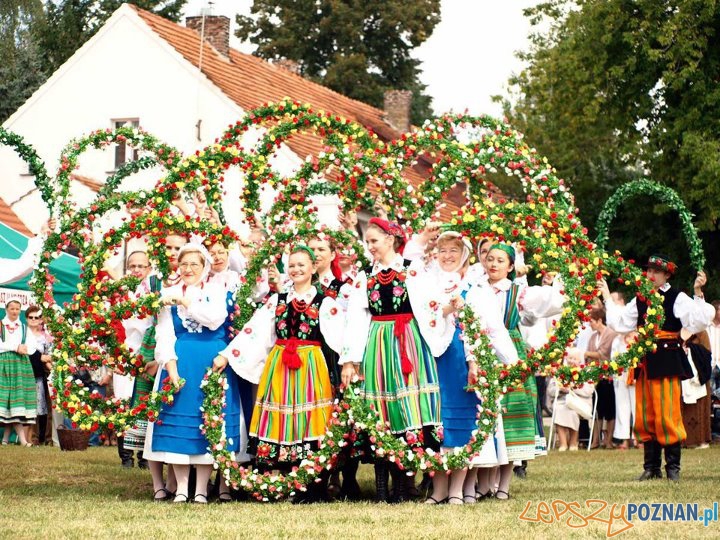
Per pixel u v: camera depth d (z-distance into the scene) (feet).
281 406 24.81
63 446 40.40
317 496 24.90
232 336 25.73
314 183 29.30
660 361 29.71
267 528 20.07
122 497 25.96
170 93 75.41
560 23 89.35
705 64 68.03
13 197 78.07
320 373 24.91
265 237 28.94
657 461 30.32
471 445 23.70
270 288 26.84
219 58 80.43
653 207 76.02
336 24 121.29
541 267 25.93
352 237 27.17
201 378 25.12
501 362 25.35
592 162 89.76
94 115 77.41
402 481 25.04
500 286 26.71
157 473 25.71
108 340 26.96
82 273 26.86
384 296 24.48
